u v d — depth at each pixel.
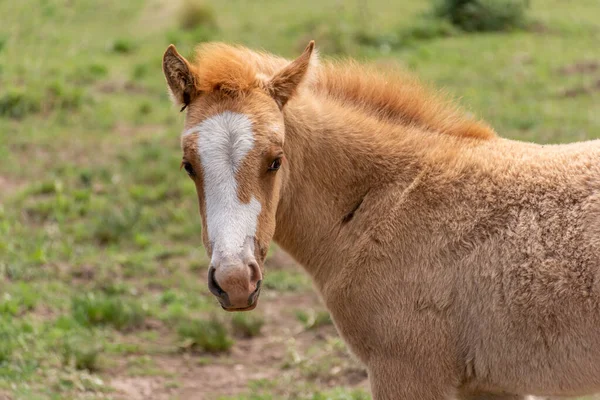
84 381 12.80
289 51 30.53
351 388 12.90
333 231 9.66
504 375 8.82
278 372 13.59
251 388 12.95
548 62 29.00
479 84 26.88
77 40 33.25
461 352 9.00
